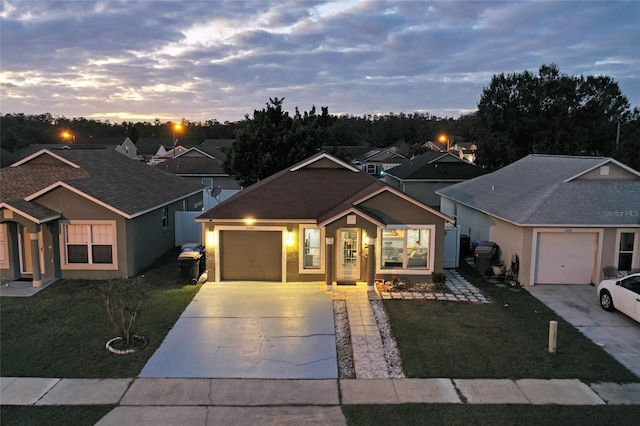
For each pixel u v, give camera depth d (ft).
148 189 70.44
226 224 54.49
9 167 67.77
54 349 36.55
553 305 47.42
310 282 54.95
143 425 27.02
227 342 38.58
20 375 32.58
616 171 58.59
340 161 65.87
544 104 152.56
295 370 33.99
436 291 52.11
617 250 53.72
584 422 27.48
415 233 54.39
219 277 55.31
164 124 413.18
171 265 63.16
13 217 51.55
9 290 51.37
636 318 40.98
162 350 36.91
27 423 27.04
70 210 55.01
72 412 28.19
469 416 28.04
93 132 390.42
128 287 40.75
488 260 58.23
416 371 33.60
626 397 30.17
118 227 55.42
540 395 30.40
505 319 43.50
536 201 56.13
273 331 40.91
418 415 28.12
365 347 37.73
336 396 30.37
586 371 33.53
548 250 54.34
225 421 27.50
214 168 133.08
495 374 33.14
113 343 37.55
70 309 45.27
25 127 299.38
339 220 51.06
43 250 55.26
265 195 58.49
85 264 55.88
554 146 143.02
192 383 31.94
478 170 129.49
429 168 129.29
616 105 159.33
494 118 155.43
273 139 103.86
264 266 55.57
